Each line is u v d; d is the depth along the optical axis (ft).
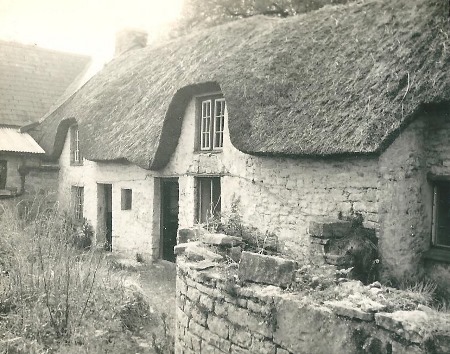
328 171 23.20
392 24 24.23
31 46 67.00
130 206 42.06
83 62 70.18
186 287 18.85
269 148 24.25
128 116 39.58
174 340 22.21
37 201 51.44
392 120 19.40
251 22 36.42
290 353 13.76
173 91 34.17
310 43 27.91
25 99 59.26
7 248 28.25
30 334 21.49
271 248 26.40
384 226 20.40
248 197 28.32
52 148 51.13
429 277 20.43
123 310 24.85
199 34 41.83
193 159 33.47
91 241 45.70
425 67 19.98
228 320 16.12
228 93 28.32
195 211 33.53
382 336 11.64
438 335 10.92
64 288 23.84
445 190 20.77
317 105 23.62
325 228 19.39
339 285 14.83
